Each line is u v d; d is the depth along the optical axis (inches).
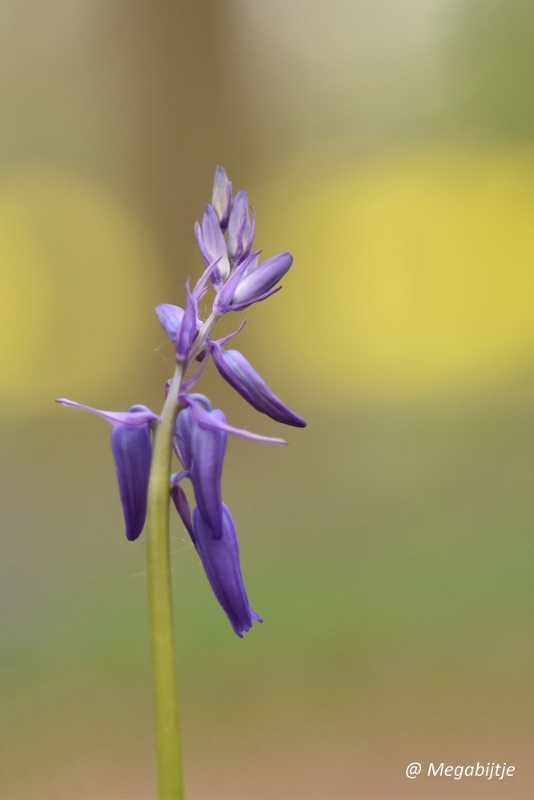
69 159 72.5
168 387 17.0
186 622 47.1
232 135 73.9
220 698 41.2
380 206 75.3
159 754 16.8
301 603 48.6
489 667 42.5
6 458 65.4
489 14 72.6
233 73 73.3
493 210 74.7
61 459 66.5
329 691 41.7
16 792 33.2
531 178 73.5
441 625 45.7
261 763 36.1
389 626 46.1
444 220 74.7
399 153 75.3
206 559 17.2
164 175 73.0
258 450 66.9
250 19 73.2
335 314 74.2
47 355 70.1
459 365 74.5
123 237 72.8
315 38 74.1
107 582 52.2
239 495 63.9
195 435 17.0
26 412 68.4
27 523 59.7
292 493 63.8
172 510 45.8
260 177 74.6
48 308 70.0
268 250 74.7
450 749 36.6
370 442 69.4
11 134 71.6
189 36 72.5
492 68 73.2
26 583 51.1
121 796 33.1
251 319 71.3
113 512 61.1
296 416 17.0
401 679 41.1
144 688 40.8
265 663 43.6
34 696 40.1
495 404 71.9
